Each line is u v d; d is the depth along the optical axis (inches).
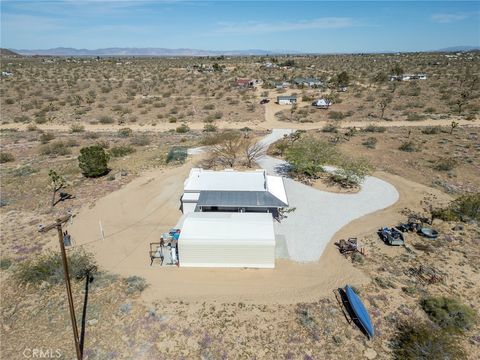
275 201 1237.1
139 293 896.9
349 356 723.4
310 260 1049.5
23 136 2508.6
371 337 761.6
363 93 4062.5
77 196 1485.0
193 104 3627.0
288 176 1694.1
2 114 3223.4
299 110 3329.2
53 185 1576.0
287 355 725.3
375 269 994.7
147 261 1042.1
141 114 3221.0
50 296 887.1
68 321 810.8
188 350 737.0
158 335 772.0
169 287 923.4
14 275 967.0
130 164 1857.8
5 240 1148.5
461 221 1253.1
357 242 1137.4
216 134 2386.8
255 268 1007.0
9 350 741.9
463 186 1566.2
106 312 834.2
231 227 1033.5
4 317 826.2
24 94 4020.7
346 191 1530.5
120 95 4020.7
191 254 995.9
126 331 782.5
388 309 841.5
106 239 1162.0
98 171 1649.9
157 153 2038.6
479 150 1995.6
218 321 808.3
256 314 830.5
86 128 2790.4
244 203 1219.2
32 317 823.7
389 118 2923.2
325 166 1815.9
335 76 5408.5
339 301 872.9
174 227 1239.5
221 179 1365.7
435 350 705.6
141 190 1540.4
